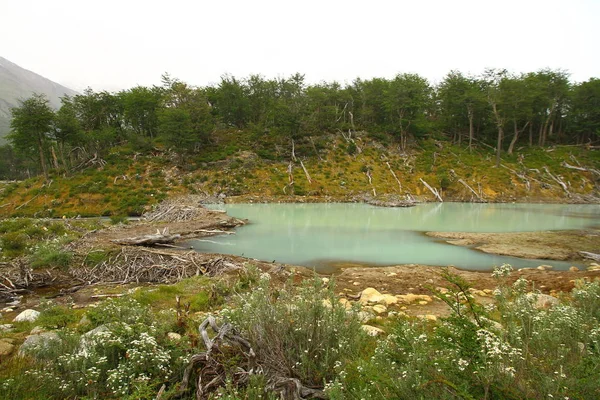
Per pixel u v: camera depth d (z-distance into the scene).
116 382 4.23
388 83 70.25
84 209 38.31
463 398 2.72
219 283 10.74
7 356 5.70
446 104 67.62
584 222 29.22
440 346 3.57
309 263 16.31
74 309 9.62
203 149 56.47
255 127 60.28
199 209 30.27
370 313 8.04
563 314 3.91
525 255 17.84
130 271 13.88
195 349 5.05
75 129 48.81
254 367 4.16
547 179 51.06
